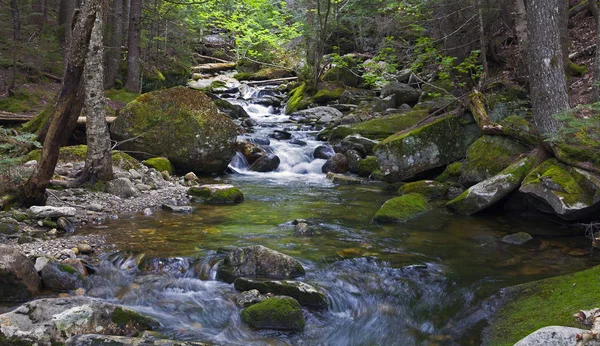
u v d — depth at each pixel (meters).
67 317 4.23
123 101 15.89
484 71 13.62
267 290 5.34
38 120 11.27
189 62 26.12
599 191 7.24
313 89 20.77
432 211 9.02
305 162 13.71
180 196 9.52
